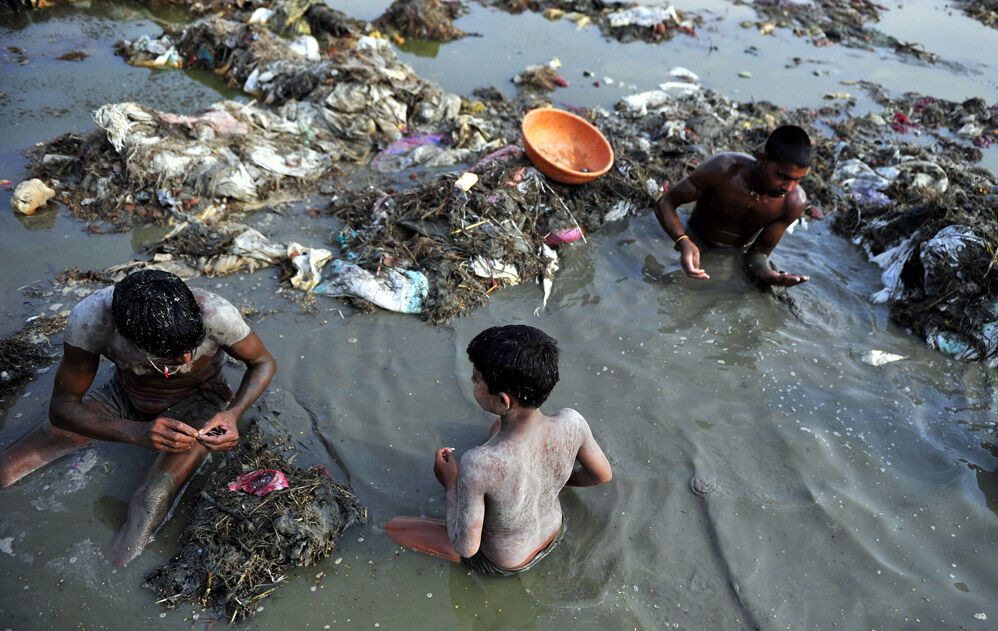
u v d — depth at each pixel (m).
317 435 3.75
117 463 3.48
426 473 3.61
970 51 10.61
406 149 6.58
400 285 4.70
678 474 3.70
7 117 6.36
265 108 7.09
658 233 5.76
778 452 3.87
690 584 3.19
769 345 4.66
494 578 3.19
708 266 5.37
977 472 3.84
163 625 2.88
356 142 6.53
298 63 7.23
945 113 8.41
